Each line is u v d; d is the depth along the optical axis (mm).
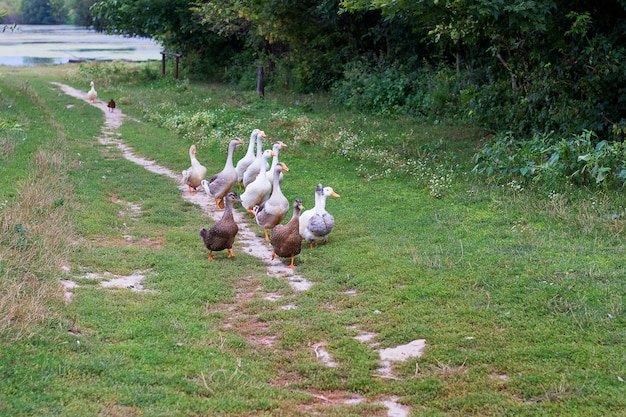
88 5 49031
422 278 8586
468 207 11852
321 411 5688
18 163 14273
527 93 17438
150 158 17125
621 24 14508
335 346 6895
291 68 29812
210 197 13711
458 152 16391
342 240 10555
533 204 11500
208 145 18219
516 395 5867
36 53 53750
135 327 7145
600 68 14430
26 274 8117
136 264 9273
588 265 8648
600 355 6383
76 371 5961
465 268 8836
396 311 7645
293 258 9477
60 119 21734
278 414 5547
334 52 28234
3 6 78688
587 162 12188
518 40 16531
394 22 24625
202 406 5562
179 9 32344
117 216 11844
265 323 7582
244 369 6363
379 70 25312
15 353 6164
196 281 8750
